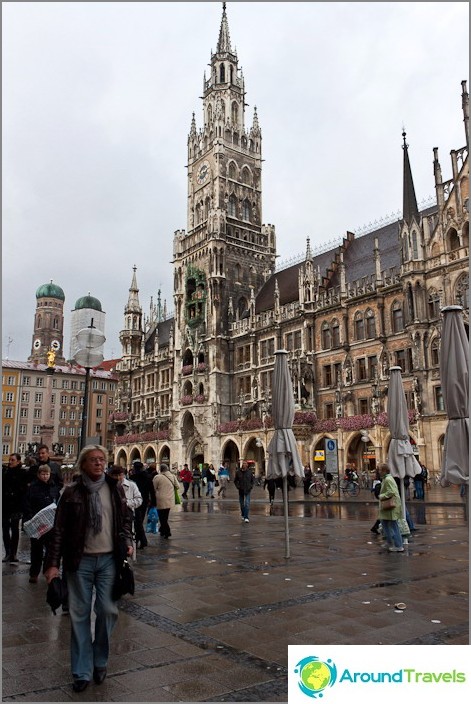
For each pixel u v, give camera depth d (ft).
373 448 173.27
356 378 181.57
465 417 42.68
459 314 44.50
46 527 37.04
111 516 24.12
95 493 24.09
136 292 340.59
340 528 71.82
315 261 231.50
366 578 41.32
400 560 48.47
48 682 23.17
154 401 301.84
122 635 28.78
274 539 62.23
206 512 99.81
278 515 92.84
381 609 32.96
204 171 265.34
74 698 21.59
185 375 250.78
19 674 24.02
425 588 38.11
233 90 273.33
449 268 152.56
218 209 246.06
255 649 26.63
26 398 363.76
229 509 106.63
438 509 95.96
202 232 255.70
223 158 257.14
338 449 175.83
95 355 64.44
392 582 39.96
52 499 42.93
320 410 192.03
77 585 23.22
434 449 149.07
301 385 192.34
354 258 209.46
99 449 24.53
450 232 154.51
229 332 239.71
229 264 247.50
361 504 110.32
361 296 180.96
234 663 24.95
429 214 161.99
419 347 155.33
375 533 66.03
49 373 170.19
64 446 372.17
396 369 68.08
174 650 26.61
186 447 246.27
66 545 23.34
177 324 262.26
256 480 194.18
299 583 39.81
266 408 206.80
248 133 275.80
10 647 27.45
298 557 50.39
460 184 152.87
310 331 199.21
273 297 234.99
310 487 135.54
